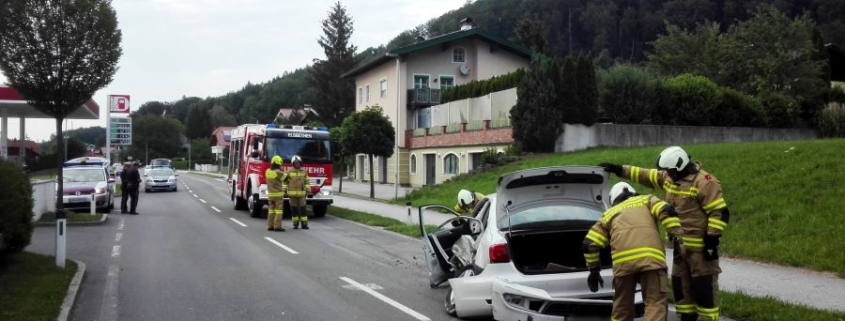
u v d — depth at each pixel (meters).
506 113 30.48
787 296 8.34
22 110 32.59
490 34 42.47
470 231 9.25
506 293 6.86
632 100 27.70
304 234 16.78
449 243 9.48
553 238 7.73
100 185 22.69
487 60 43.50
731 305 7.73
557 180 7.52
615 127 26.92
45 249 13.35
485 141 31.59
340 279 10.41
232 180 25.83
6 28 15.98
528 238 7.71
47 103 16.69
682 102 28.19
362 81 49.22
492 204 7.88
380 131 29.88
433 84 42.81
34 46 16.22
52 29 16.27
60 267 10.38
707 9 69.38
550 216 7.57
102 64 16.97
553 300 6.63
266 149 20.75
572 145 26.75
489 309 7.29
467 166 33.50
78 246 14.01
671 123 28.16
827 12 59.84
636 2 82.56
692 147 19.30
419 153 39.97
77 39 16.53
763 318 7.23
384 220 19.47
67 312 7.59
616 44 80.50
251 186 21.39
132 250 13.51
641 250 5.97
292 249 13.90
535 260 7.84
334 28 64.94
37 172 48.62
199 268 11.39
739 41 38.00
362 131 29.62
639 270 5.95
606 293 6.84
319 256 12.91
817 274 9.74
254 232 17.14
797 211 12.12
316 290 9.51
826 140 17.06
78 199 21.94
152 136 112.56
